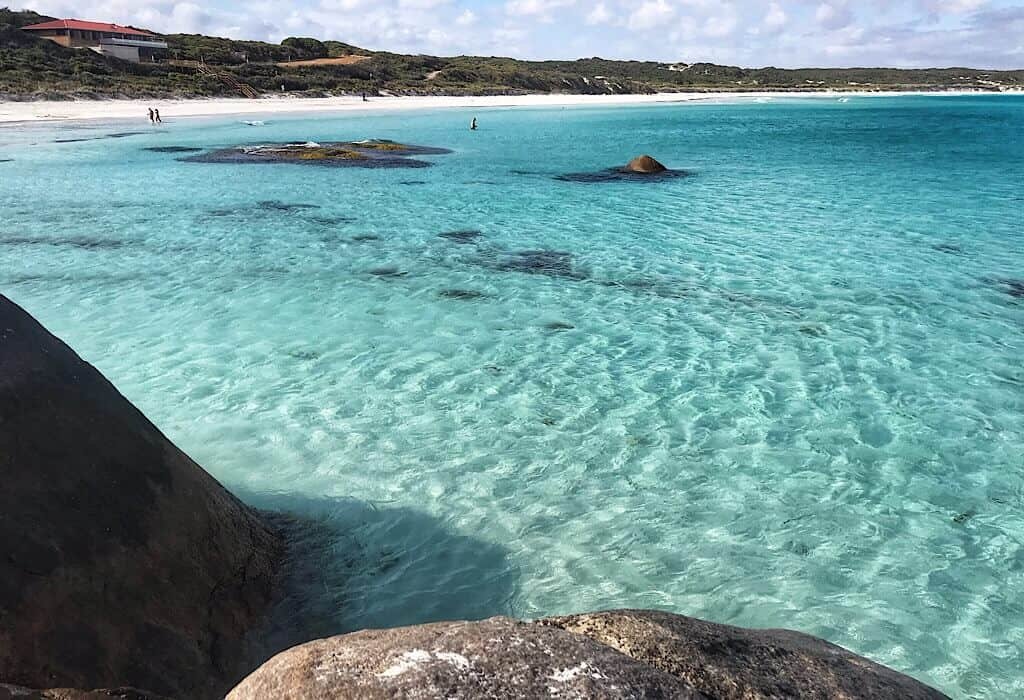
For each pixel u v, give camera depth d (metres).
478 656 2.45
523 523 6.75
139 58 89.06
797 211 21.97
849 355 10.73
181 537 4.75
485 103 98.12
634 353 10.77
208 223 19.45
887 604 5.77
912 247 17.31
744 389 9.59
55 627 3.74
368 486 7.29
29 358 4.66
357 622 5.36
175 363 10.26
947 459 7.93
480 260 15.89
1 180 26.41
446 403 9.15
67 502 4.20
